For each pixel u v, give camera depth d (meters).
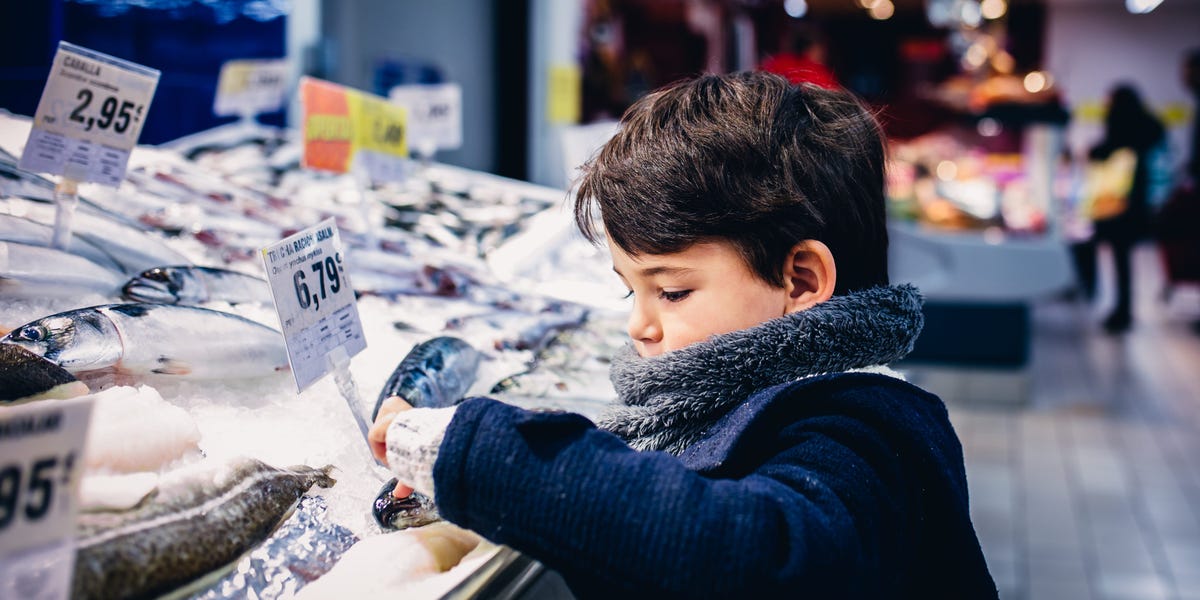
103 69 1.01
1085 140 10.82
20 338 0.79
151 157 1.79
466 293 1.42
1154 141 5.96
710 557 0.57
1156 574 2.72
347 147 1.54
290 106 2.95
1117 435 3.96
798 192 0.71
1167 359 5.42
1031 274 4.19
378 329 1.16
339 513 0.73
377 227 1.74
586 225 0.81
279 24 2.89
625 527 0.58
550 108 3.44
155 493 0.61
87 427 0.45
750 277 0.72
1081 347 5.70
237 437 0.79
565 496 0.59
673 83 0.87
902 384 0.75
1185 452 3.77
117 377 0.83
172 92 2.55
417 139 2.21
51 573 0.46
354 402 0.82
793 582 0.57
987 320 4.32
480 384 1.05
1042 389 4.67
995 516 3.11
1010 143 5.09
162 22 2.49
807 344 0.71
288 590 0.62
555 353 1.22
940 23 7.33
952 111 5.01
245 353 0.90
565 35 4.40
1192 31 10.62
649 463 0.61
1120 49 10.85
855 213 0.76
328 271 0.81
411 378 0.91
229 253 1.32
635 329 0.77
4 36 1.96
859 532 0.63
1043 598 2.57
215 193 1.64
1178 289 7.58
